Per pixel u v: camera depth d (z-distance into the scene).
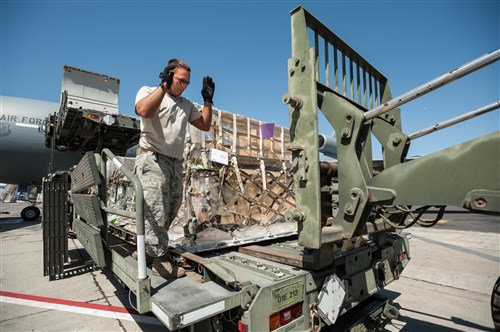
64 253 4.20
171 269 1.77
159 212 1.81
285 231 2.92
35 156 11.11
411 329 2.79
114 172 4.08
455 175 1.23
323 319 1.84
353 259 2.18
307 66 1.60
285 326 1.59
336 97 1.70
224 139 2.68
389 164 2.25
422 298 3.60
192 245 2.21
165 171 1.91
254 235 2.65
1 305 3.24
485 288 3.98
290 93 1.69
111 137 6.04
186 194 2.42
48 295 3.53
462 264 5.25
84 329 2.68
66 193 4.27
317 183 1.52
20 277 4.23
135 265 1.81
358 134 1.61
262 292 1.49
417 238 8.27
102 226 2.39
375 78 2.55
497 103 1.59
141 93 1.89
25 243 6.93
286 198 3.12
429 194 1.31
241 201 2.70
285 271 1.77
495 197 1.09
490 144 1.14
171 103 1.97
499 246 7.01
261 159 2.92
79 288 3.77
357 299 2.14
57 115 6.27
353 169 1.60
